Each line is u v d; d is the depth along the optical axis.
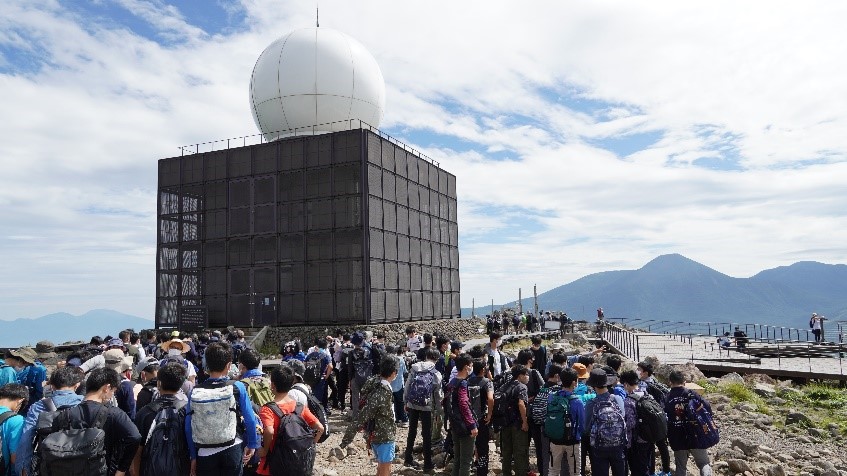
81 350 10.38
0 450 5.45
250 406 5.51
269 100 34.06
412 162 34.16
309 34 34.69
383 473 7.51
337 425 13.10
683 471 7.98
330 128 33.94
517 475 8.56
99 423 5.03
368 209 28.97
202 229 31.92
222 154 32.03
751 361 23.66
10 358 9.10
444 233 37.84
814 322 31.27
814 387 18.86
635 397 7.80
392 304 30.70
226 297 31.00
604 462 7.27
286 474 5.48
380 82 35.94
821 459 10.07
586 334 45.25
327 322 29.06
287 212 30.42
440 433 10.95
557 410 7.63
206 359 5.57
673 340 36.81
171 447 5.12
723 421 13.66
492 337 11.05
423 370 9.63
